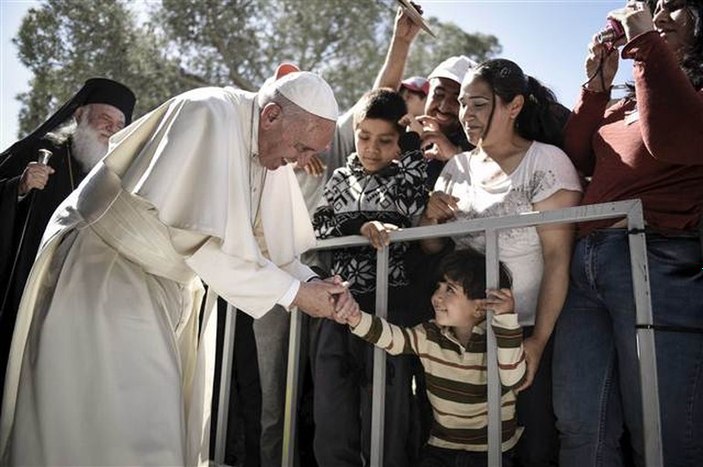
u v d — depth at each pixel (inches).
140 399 104.4
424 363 114.4
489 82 116.0
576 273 105.8
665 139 96.3
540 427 110.7
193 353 122.8
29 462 103.9
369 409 121.9
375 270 127.8
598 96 115.0
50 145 169.6
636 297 96.3
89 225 112.8
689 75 104.9
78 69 508.7
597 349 103.8
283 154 112.9
